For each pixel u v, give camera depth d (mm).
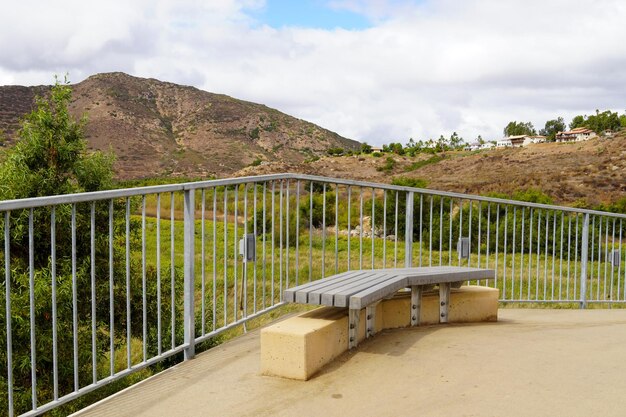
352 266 12914
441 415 2967
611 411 2992
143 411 3189
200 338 4273
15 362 6520
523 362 3859
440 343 4348
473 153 129625
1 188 7449
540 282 11820
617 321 5906
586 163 95938
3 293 6582
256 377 3666
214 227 4398
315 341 3629
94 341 3346
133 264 8430
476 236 15070
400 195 17250
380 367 3752
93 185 8125
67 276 7090
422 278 4820
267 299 9625
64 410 6430
